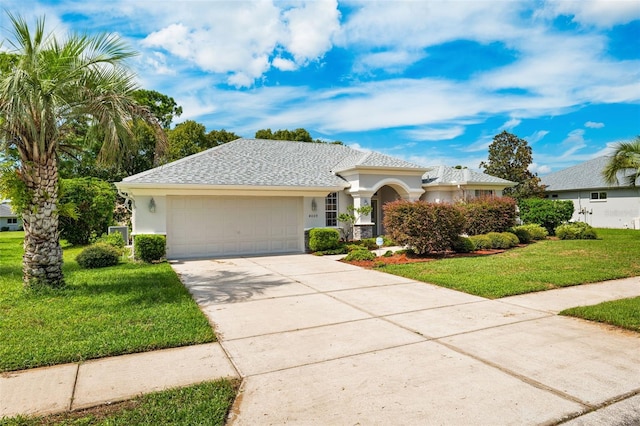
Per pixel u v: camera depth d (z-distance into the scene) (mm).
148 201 15008
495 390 4227
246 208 17297
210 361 5141
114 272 11883
